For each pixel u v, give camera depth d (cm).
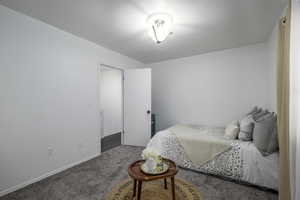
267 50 296
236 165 206
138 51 356
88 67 293
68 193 187
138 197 153
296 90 130
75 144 268
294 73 131
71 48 262
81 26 236
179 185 202
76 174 233
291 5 134
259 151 193
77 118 273
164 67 430
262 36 278
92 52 301
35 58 214
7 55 187
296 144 128
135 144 379
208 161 227
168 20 211
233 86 339
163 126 433
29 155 207
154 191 190
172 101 419
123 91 390
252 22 225
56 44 240
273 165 183
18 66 197
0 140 182
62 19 216
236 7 187
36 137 215
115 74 517
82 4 181
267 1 176
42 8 189
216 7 187
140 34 265
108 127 501
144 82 374
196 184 205
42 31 222
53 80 236
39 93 218
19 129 198
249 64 321
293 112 132
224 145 218
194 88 387
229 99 345
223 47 331
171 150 258
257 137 196
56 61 240
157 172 157
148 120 371
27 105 205
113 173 236
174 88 416
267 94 299
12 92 192
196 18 212
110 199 176
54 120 237
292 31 132
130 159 291
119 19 215
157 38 225
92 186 201
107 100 506
